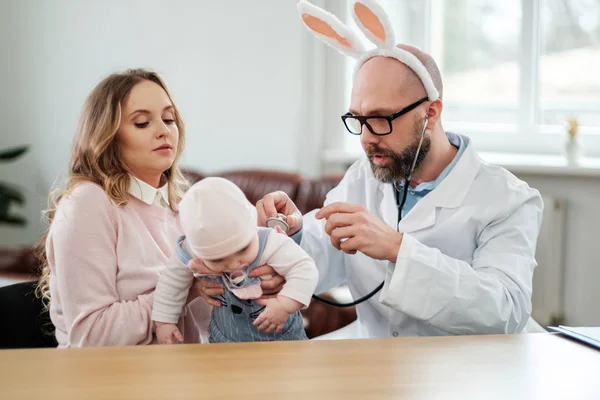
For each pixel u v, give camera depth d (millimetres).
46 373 1115
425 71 1680
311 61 3561
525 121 3475
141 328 1526
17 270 2777
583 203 3152
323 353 1220
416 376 1115
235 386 1064
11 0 4137
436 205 1786
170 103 1685
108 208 1597
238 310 1504
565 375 1132
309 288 1449
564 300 3205
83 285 1531
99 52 3992
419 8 3582
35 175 4199
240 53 3699
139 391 1042
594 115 3389
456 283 1518
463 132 3566
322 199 3135
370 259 1858
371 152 1728
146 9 3867
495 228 1747
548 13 3410
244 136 3738
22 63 4156
